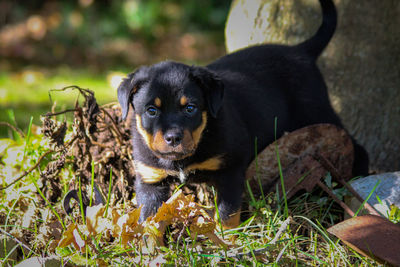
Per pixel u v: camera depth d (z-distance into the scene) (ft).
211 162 11.82
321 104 14.62
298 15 16.88
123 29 41.39
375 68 16.48
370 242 9.82
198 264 9.59
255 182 12.80
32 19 41.19
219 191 12.07
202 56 39.68
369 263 9.88
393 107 16.52
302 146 12.66
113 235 10.03
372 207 11.34
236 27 17.80
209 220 10.73
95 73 34.50
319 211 12.39
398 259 9.46
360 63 16.55
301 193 12.96
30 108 25.45
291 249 10.32
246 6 17.56
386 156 16.71
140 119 11.75
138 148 12.05
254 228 11.44
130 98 12.02
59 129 11.82
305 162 12.59
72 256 9.49
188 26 43.57
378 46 16.39
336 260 10.16
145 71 11.93
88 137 12.21
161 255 9.49
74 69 35.65
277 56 14.70
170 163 11.82
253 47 15.11
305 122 14.47
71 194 11.35
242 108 13.17
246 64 14.40
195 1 44.24
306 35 16.85
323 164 12.57
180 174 12.03
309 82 14.61
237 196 11.96
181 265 9.54
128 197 12.70
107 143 13.30
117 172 12.85
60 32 40.29
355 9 16.33
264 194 12.67
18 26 41.65
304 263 10.11
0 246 10.36
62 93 28.86
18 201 11.71
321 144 12.76
